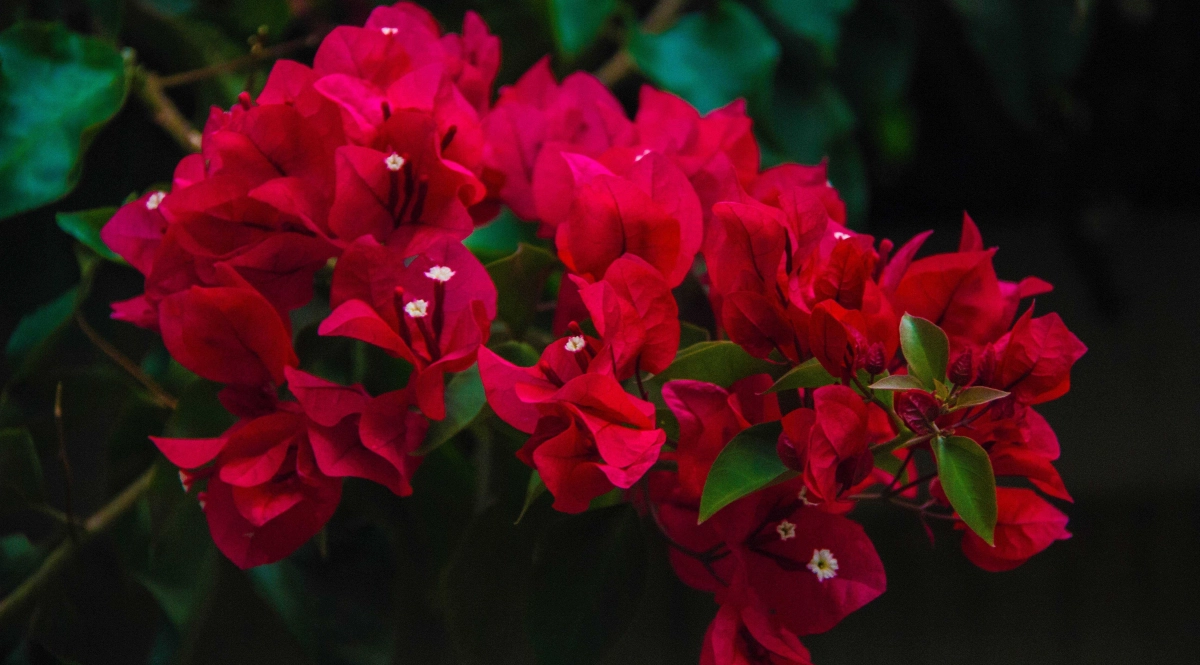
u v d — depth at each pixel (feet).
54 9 3.94
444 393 3.26
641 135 3.56
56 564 3.73
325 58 3.43
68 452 4.76
